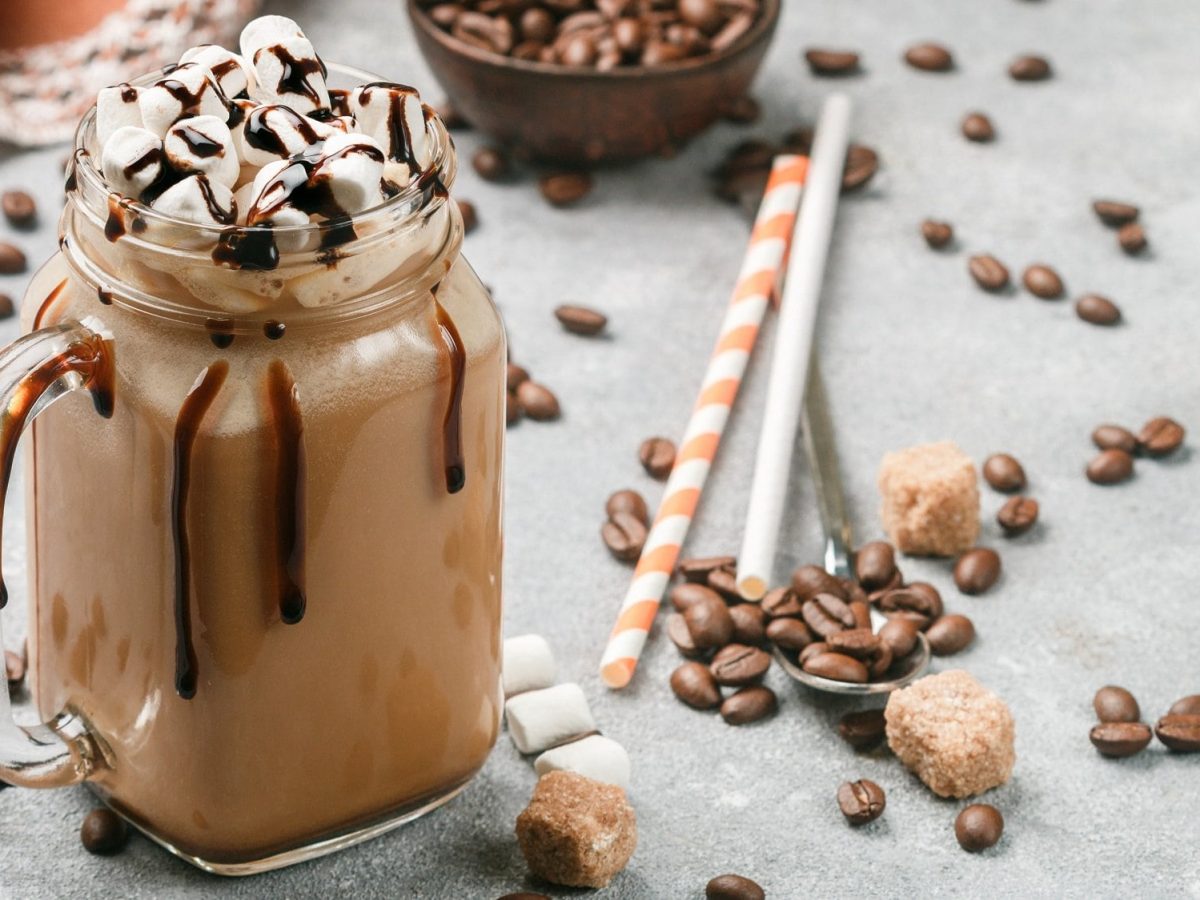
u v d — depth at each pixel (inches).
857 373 31.1
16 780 24.8
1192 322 32.1
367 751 24.7
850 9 38.1
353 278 23.0
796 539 28.9
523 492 29.4
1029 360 31.4
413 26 33.1
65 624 24.7
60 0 34.1
